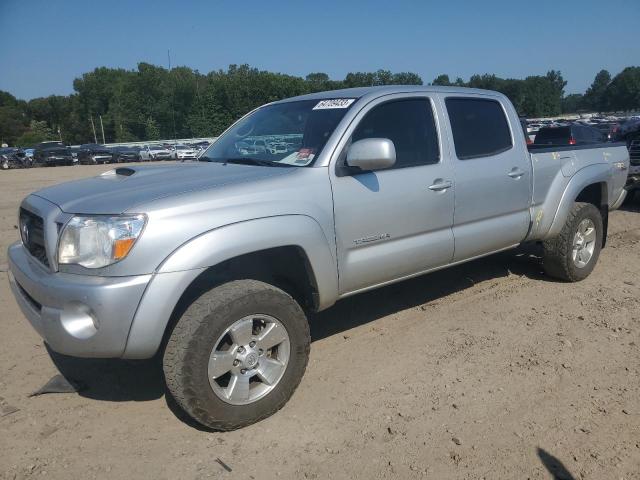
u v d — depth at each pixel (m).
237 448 2.90
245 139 4.18
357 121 3.67
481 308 4.85
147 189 3.09
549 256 5.33
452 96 4.33
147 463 2.78
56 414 3.24
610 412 3.20
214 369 2.90
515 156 4.64
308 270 3.35
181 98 90.19
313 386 3.54
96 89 103.38
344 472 2.71
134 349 2.77
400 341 4.20
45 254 3.05
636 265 6.19
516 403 3.30
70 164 39.59
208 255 2.85
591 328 4.39
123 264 2.73
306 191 3.30
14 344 4.21
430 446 2.90
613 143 5.97
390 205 3.70
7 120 114.94
